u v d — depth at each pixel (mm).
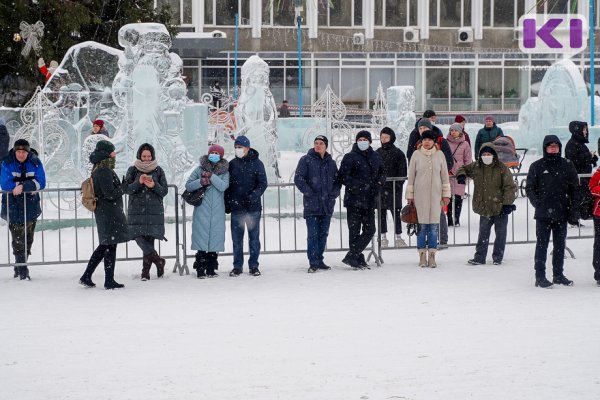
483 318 10711
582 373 8352
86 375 8461
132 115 20688
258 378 8289
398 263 15000
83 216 19062
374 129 31734
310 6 52625
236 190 13742
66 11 37500
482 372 8406
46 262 13711
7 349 9461
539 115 34625
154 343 9648
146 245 13453
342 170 14258
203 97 27469
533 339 9648
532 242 15648
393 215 16078
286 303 11711
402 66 62531
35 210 13828
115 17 41188
